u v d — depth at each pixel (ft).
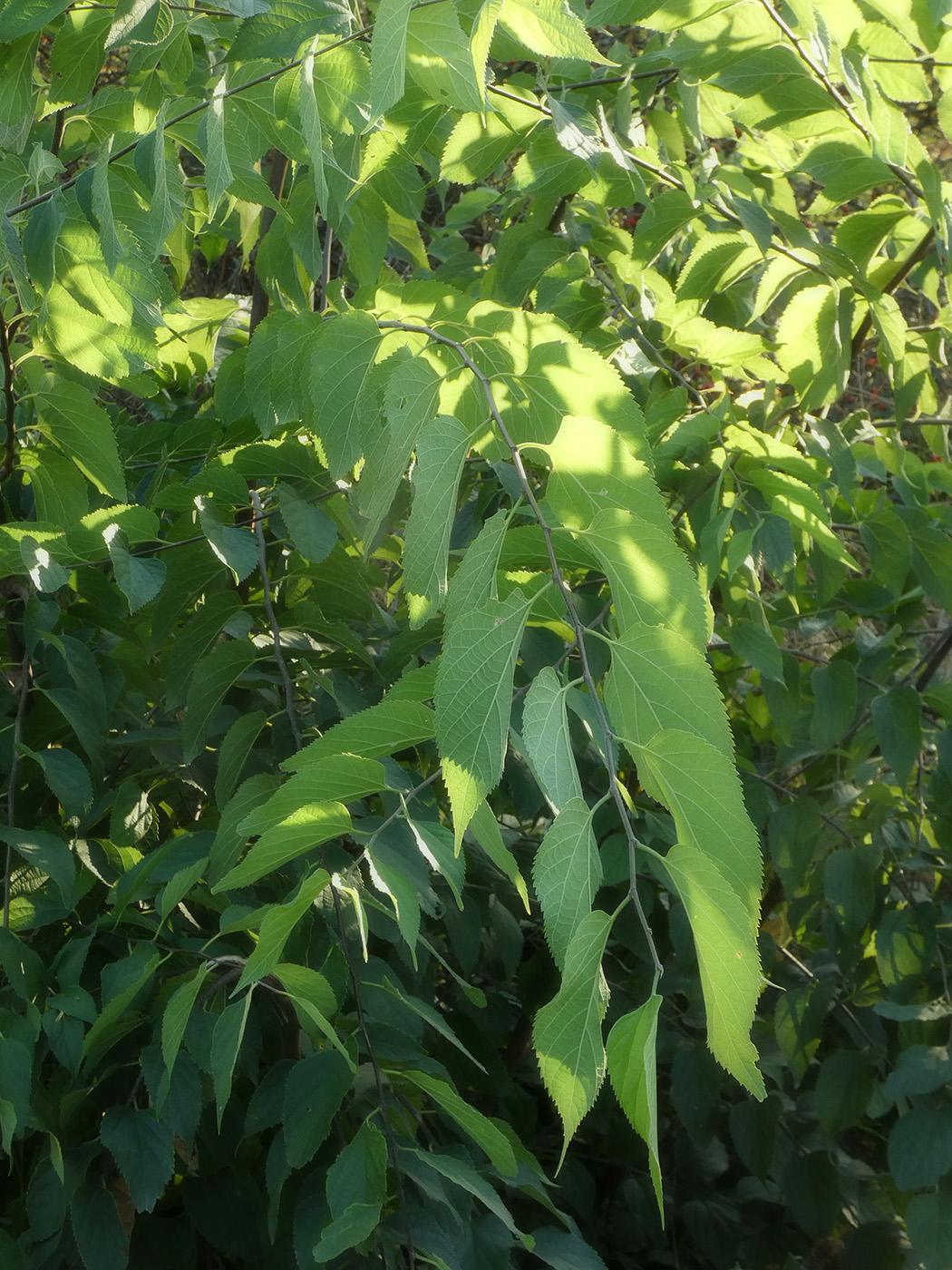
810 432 4.66
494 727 1.63
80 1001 2.85
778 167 5.02
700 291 4.33
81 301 3.04
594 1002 1.48
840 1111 4.81
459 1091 4.42
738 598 4.12
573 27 2.10
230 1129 3.38
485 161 3.97
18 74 3.38
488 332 2.51
